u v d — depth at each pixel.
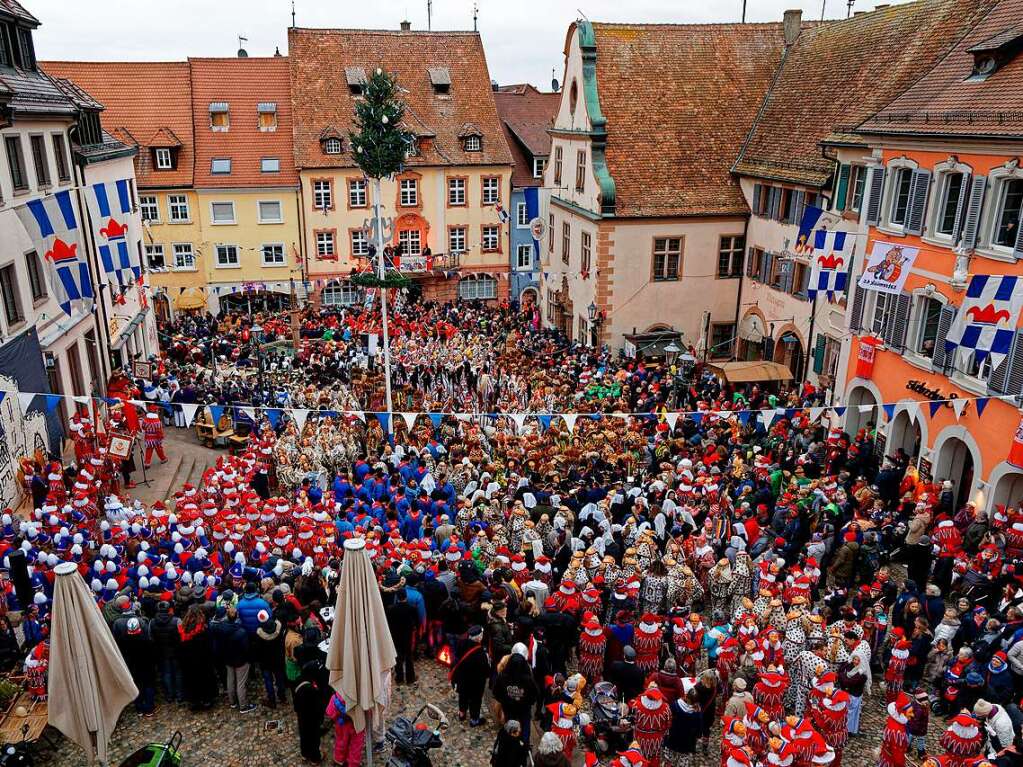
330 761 11.03
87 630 8.99
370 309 37.91
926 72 24.14
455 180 47.53
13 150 20.86
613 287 33.22
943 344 19.75
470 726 11.82
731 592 14.12
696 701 10.47
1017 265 17.38
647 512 16.16
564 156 37.53
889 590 14.88
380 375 27.98
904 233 21.20
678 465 18.55
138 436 23.31
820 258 23.59
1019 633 12.08
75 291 18.23
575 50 35.06
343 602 9.52
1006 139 17.16
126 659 11.55
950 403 19.42
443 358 30.83
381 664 9.75
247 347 34.91
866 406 19.95
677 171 33.53
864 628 13.48
